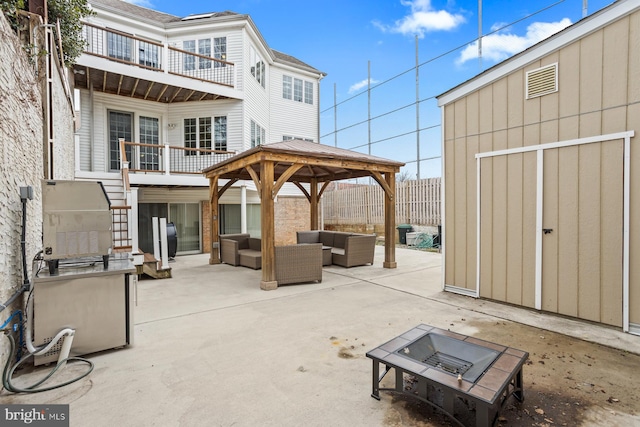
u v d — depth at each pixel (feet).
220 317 14.14
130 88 33.86
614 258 12.28
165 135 37.60
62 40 20.07
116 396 8.15
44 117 13.80
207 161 37.91
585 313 13.06
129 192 25.38
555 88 13.70
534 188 14.44
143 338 11.83
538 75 14.19
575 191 13.24
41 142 13.19
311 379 8.91
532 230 14.56
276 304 16.08
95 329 10.30
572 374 9.11
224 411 7.53
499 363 7.43
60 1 18.72
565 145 13.46
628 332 11.96
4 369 8.52
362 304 15.96
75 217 10.12
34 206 11.69
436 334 9.07
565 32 13.28
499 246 15.78
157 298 17.34
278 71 46.85
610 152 12.31
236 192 39.70
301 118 49.32
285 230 44.98
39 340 9.49
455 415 7.27
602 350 10.62
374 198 43.24
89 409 7.63
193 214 37.11
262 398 8.04
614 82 12.18
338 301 16.52
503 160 15.51
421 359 8.25
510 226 15.33
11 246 9.26
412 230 38.96
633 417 7.24
